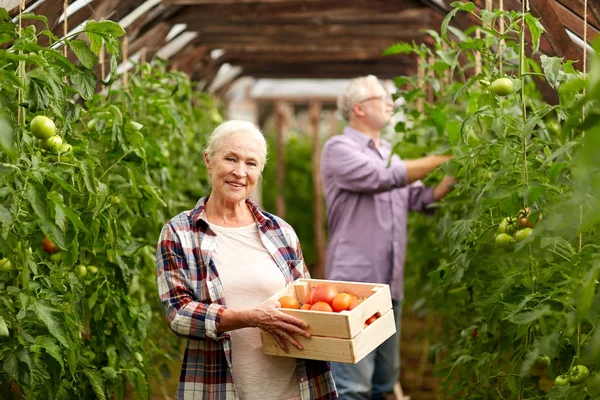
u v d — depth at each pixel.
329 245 3.49
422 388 4.50
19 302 1.96
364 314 2.05
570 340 2.01
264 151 2.25
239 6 4.50
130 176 2.50
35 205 1.74
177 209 4.05
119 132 2.52
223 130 2.21
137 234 3.19
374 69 6.95
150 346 3.32
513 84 2.18
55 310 1.85
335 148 3.38
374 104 3.43
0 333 1.75
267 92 8.27
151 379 4.54
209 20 4.80
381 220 3.37
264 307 2.03
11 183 1.78
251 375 2.14
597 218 1.38
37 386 1.96
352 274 3.37
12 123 1.75
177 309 2.08
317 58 6.08
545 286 2.08
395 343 3.46
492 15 2.13
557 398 1.89
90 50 2.06
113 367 2.52
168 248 2.14
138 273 2.75
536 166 2.19
